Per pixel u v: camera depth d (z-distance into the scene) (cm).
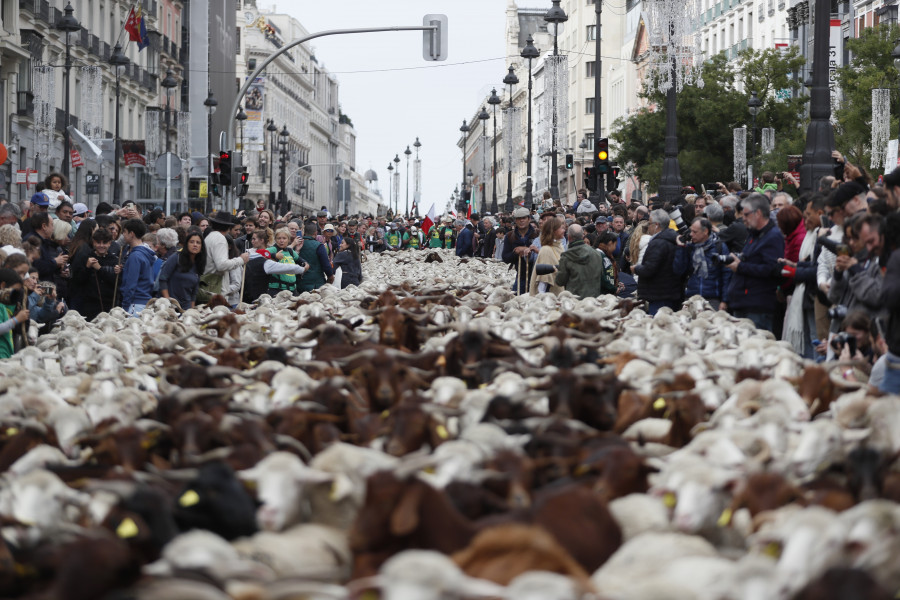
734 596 627
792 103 6388
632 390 1198
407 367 1280
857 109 5250
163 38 8700
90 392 1236
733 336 1625
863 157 5297
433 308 2064
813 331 1711
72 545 652
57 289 2123
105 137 6944
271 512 787
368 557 736
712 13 9706
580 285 2295
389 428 1006
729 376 1307
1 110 5253
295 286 2595
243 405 1138
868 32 5600
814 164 2262
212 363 1478
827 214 1595
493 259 4084
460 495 788
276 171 16338
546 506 769
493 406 1070
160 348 1597
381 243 6475
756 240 1755
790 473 919
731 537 815
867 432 998
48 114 5309
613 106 11588
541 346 1566
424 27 3669
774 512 775
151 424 1007
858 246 1378
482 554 657
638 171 6900
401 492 731
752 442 942
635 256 2441
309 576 705
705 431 1009
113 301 2095
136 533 720
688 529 796
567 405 1141
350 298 2388
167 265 2172
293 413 1058
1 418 1055
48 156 5350
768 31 8219
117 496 735
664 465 859
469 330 1407
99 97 5438
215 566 656
